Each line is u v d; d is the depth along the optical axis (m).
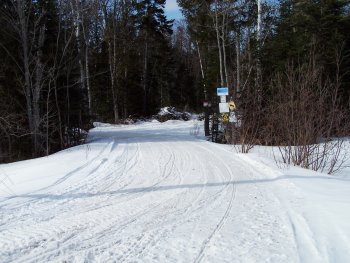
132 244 5.22
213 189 8.44
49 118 19.42
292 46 20.80
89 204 7.34
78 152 14.62
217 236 5.48
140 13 41.94
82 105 22.16
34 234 5.65
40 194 8.19
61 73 19.58
